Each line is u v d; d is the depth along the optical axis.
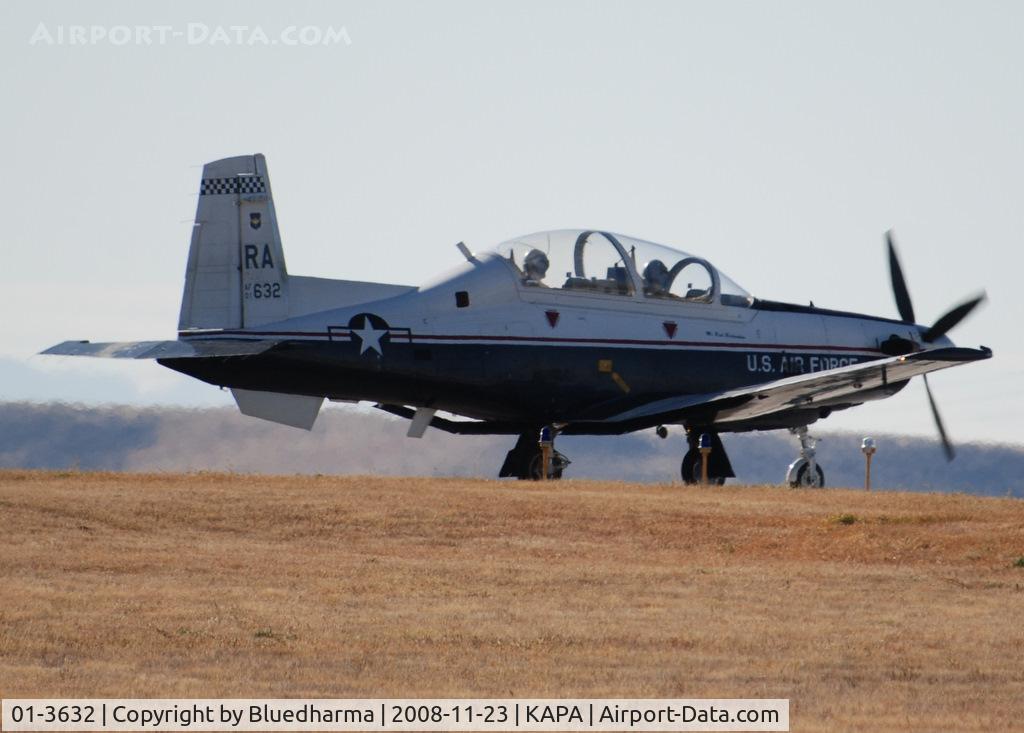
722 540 78.56
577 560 72.06
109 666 47.66
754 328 118.44
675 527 81.19
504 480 103.56
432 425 113.00
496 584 63.97
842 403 117.38
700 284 116.50
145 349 100.25
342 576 65.44
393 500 87.00
